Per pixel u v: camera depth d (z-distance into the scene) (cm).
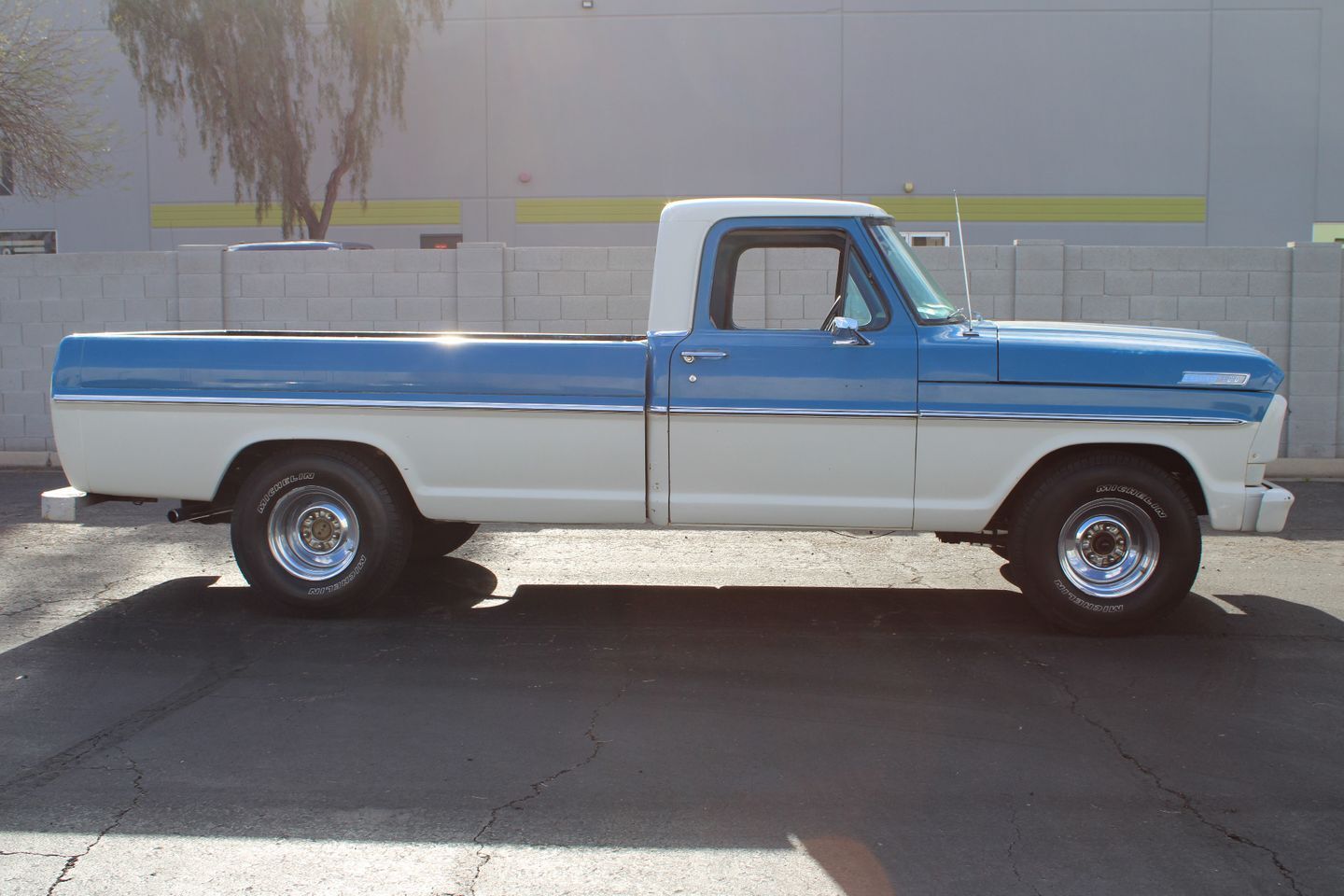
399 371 626
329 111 2245
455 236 2509
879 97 2433
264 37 2106
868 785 423
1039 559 609
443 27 2464
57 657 578
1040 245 1146
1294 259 1134
